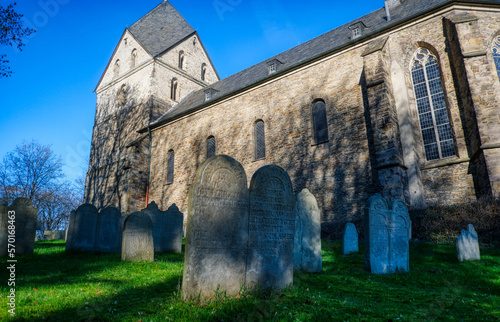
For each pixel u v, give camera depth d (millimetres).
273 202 6160
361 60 17906
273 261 5957
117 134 31859
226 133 23141
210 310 4512
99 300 5082
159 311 4488
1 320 4023
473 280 7199
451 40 15414
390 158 14656
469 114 14180
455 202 14430
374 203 8336
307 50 23141
